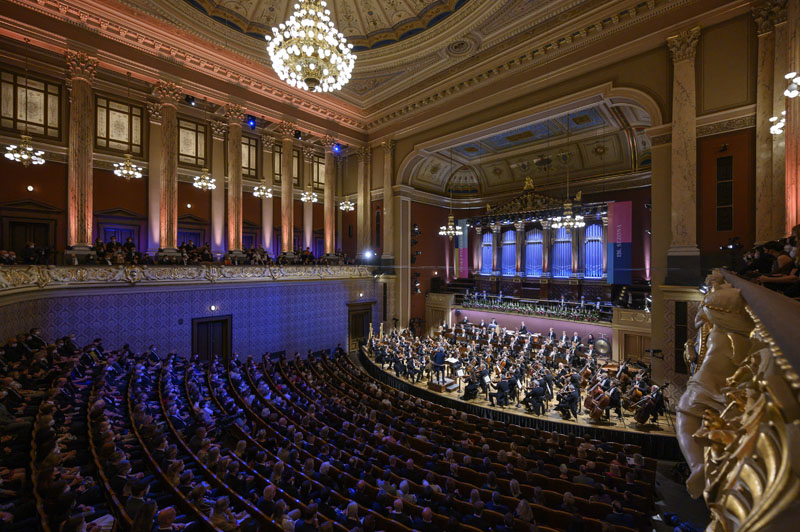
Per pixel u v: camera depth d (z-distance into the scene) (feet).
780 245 21.58
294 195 84.74
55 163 55.16
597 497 24.49
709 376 6.86
